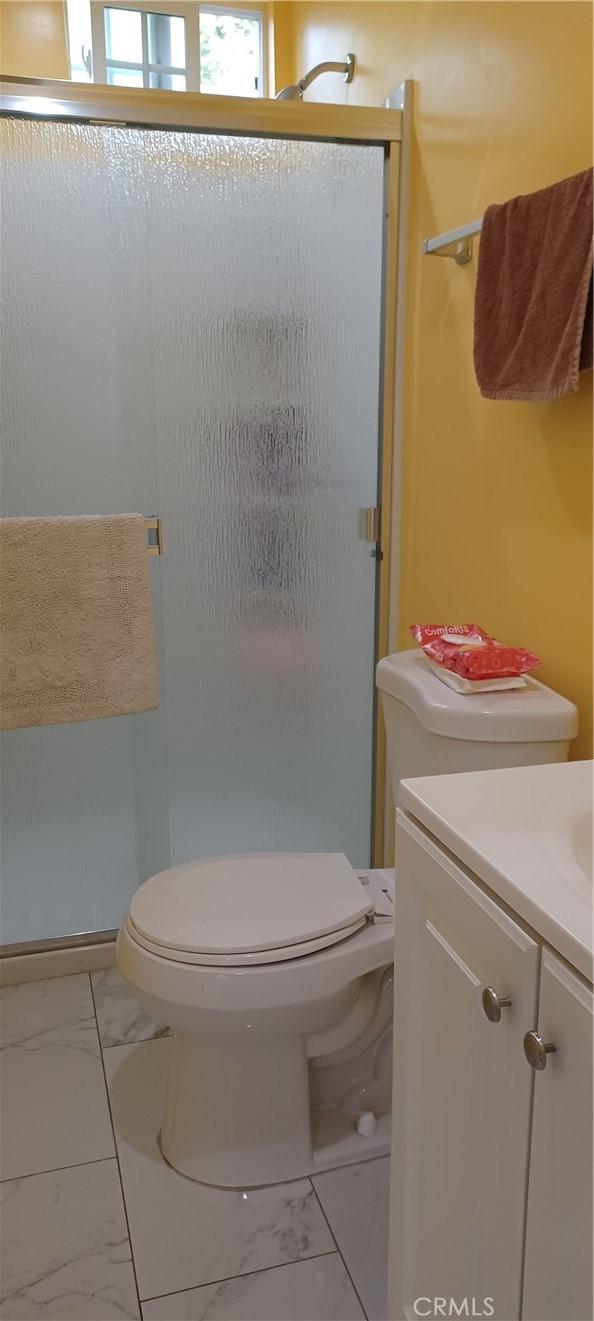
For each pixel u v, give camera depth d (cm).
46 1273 137
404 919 108
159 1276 137
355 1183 154
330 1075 166
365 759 229
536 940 79
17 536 180
